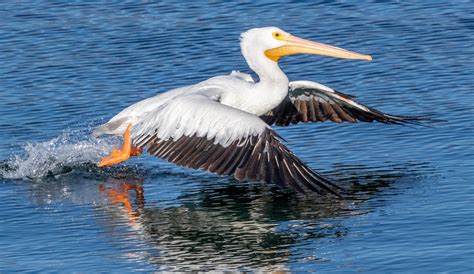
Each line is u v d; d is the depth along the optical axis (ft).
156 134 45.16
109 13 80.28
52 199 50.21
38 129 59.98
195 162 43.45
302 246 42.78
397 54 69.67
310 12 78.18
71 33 76.33
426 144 55.11
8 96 65.57
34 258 42.47
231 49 71.77
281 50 48.80
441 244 41.96
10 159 55.62
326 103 54.60
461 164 51.90
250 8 79.66
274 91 48.96
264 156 42.14
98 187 51.90
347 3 79.66
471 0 78.69
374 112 53.67
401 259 40.75
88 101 64.23
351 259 41.06
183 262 41.34
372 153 54.60
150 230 45.32
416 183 49.85
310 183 41.75
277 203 48.47
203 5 80.89
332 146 56.03
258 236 44.09
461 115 58.49
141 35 75.25
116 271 40.70
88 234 45.11
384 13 77.25
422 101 61.46
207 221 46.29
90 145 57.26
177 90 48.98
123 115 48.62
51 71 69.51
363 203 47.65
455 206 46.24
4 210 48.73
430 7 77.97
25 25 78.38
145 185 52.03
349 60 69.46
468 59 67.82
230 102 48.19
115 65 70.18
